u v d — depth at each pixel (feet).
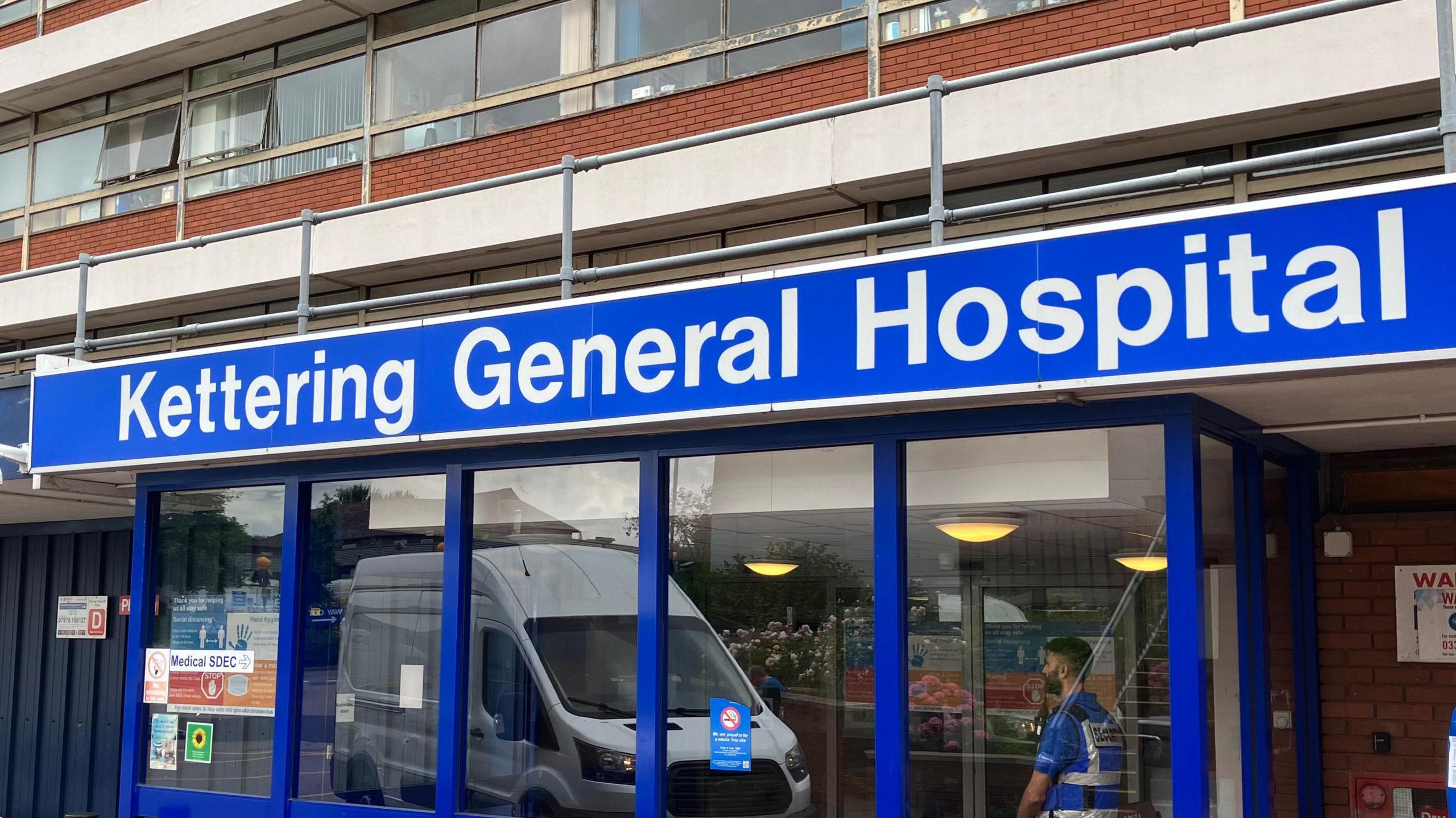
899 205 37.55
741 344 18.49
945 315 16.92
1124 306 15.74
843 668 18.79
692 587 20.15
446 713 21.80
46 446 26.48
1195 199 32.35
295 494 24.27
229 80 53.78
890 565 18.43
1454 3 28.17
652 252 41.93
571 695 20.81
